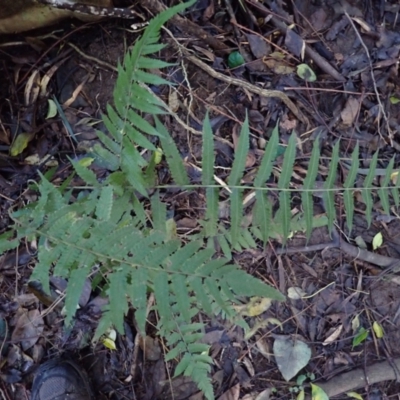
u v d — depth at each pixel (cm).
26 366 159
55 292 157
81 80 160
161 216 121
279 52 171
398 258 176
